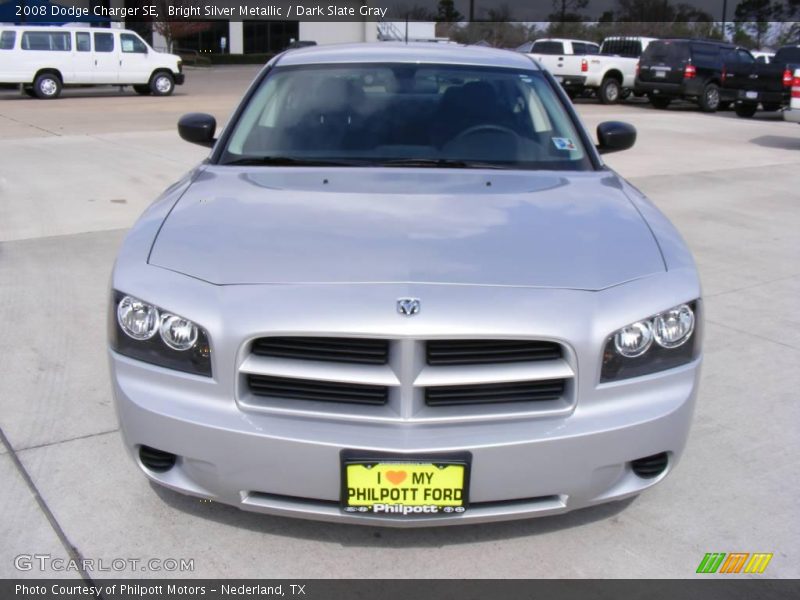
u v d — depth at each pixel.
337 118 3.72
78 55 21.20
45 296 5.18
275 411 2.39
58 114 16.38
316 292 2.42
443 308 2.36
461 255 2.62
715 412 3.83
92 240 6.54
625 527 2.88
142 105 18.98
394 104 3.78
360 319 2.34
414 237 2.72
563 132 3.78
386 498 2.37
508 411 2.41
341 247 2.64
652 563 2.69
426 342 2.36
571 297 2.46
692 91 20.55
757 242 7.16
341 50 4.16
